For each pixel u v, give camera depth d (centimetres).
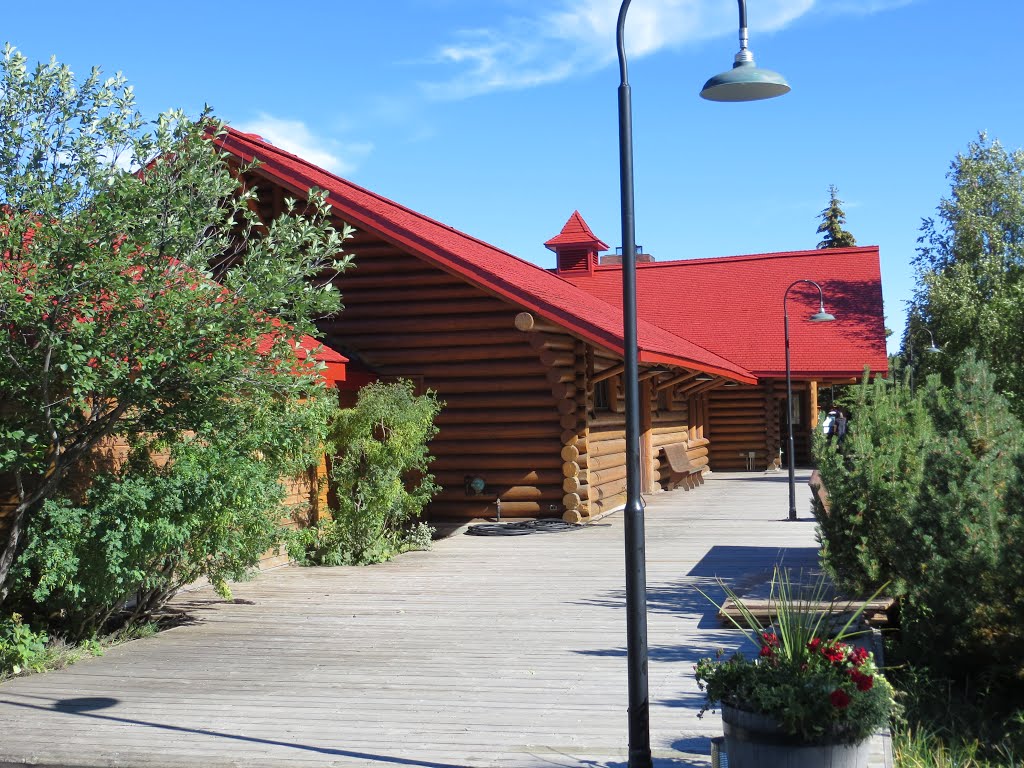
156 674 747
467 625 907
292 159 1678
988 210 4144
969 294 3728
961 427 834
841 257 3188
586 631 873
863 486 885
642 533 525
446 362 1587
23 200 750
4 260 741
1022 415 1379
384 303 1609
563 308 1486
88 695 691
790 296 3066
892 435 966
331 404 1048
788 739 473
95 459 905
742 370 2767
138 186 772
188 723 627
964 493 770
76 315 757
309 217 1564
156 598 913
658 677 718
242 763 555
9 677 744
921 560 789
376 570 1225
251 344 824
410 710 648
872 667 510
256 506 918
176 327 779
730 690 498
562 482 1562
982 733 700
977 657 789
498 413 1577
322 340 1609
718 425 2858
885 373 2702
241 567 949
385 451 1288
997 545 743
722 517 1725
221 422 862
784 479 2483
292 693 691
